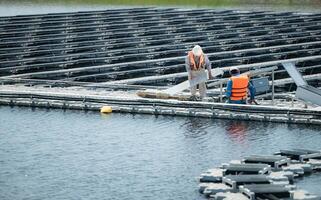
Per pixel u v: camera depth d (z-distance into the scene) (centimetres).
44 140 3831
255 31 8112
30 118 4319
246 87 4303
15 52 6900
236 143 3709
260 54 7006
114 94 4769
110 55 6831
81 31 8212
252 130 3966
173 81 5631
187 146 3675
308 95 4175
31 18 9131
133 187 3089
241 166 3133
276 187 2867
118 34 7856
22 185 3133
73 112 4469
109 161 3453
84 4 12606
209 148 3628
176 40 7550
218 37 7844
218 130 3975
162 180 3169
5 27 8444
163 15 9412
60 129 4053
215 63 6334
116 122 4191
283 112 4131
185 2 12950
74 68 6169
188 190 3036
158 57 6762
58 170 3328
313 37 7844
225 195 2864
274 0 12988
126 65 6156
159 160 3450
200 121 4191
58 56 6600
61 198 2972
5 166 3397
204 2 12875
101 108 4469
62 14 9419
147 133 3938
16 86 5128
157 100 4391
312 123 4072
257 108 4175
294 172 3173
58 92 4816
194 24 8688
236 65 6338
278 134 3875
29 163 3438
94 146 3703
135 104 4438
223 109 4244
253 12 9800
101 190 3061
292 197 2814
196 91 4669
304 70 6138
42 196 2998
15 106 4662
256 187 2867
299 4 12156
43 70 6197
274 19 9225
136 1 13188
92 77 5759
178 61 6425
